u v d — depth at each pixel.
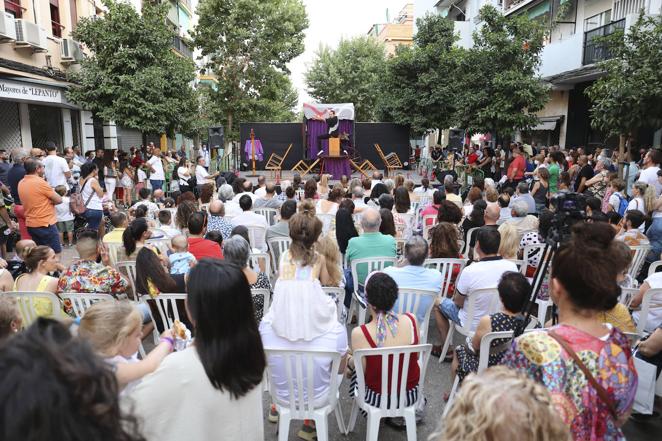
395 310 4.02
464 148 21.67
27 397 0.89
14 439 0.88
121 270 4.93
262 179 9.62
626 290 4.14
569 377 1.56
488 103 14.15
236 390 1.72
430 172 21.05
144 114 13.60
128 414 1.13
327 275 4.38
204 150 24.62
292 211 6.12
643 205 6.13
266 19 24.84
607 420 1.60
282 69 26.33
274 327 2.95
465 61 14.52
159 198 9.05
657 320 3.78
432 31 20.81
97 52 13.93
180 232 6.14
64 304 4.02
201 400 1.67
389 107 21.53
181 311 4.03
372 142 22.38
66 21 14.96
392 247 4.97
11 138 12.98
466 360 3.34
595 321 1.70
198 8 24.42
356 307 5.33
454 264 4.84
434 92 19.97
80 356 1.01
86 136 16.53
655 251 5.98
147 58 14.10
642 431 3.35
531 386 1.21
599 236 2.45
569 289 1.68
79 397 0.95
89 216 8.75
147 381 1.65
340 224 5.85
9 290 4.24
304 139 21.09
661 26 8.42
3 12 11.09
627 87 8.24
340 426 3.31
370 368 3.00
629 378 1.62
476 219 6.42
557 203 2.70
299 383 2.88
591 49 14.70
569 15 17.84
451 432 1.20
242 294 1.75
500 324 3.09
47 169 8.88
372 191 8.62
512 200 7.67
